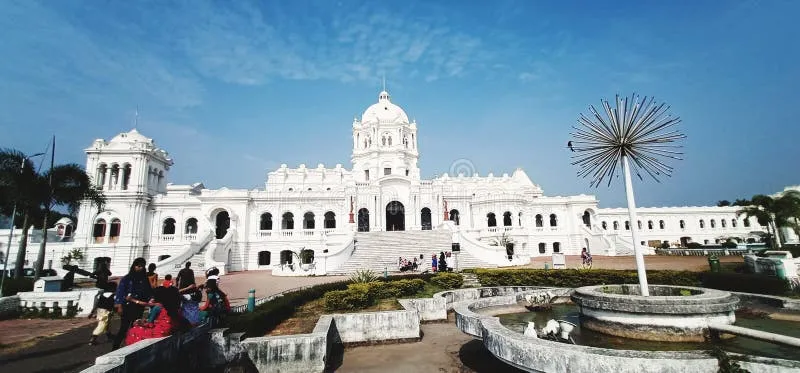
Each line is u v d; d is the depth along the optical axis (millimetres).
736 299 11180
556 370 8117
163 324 10523
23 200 27031
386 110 77438
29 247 50781
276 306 15195
